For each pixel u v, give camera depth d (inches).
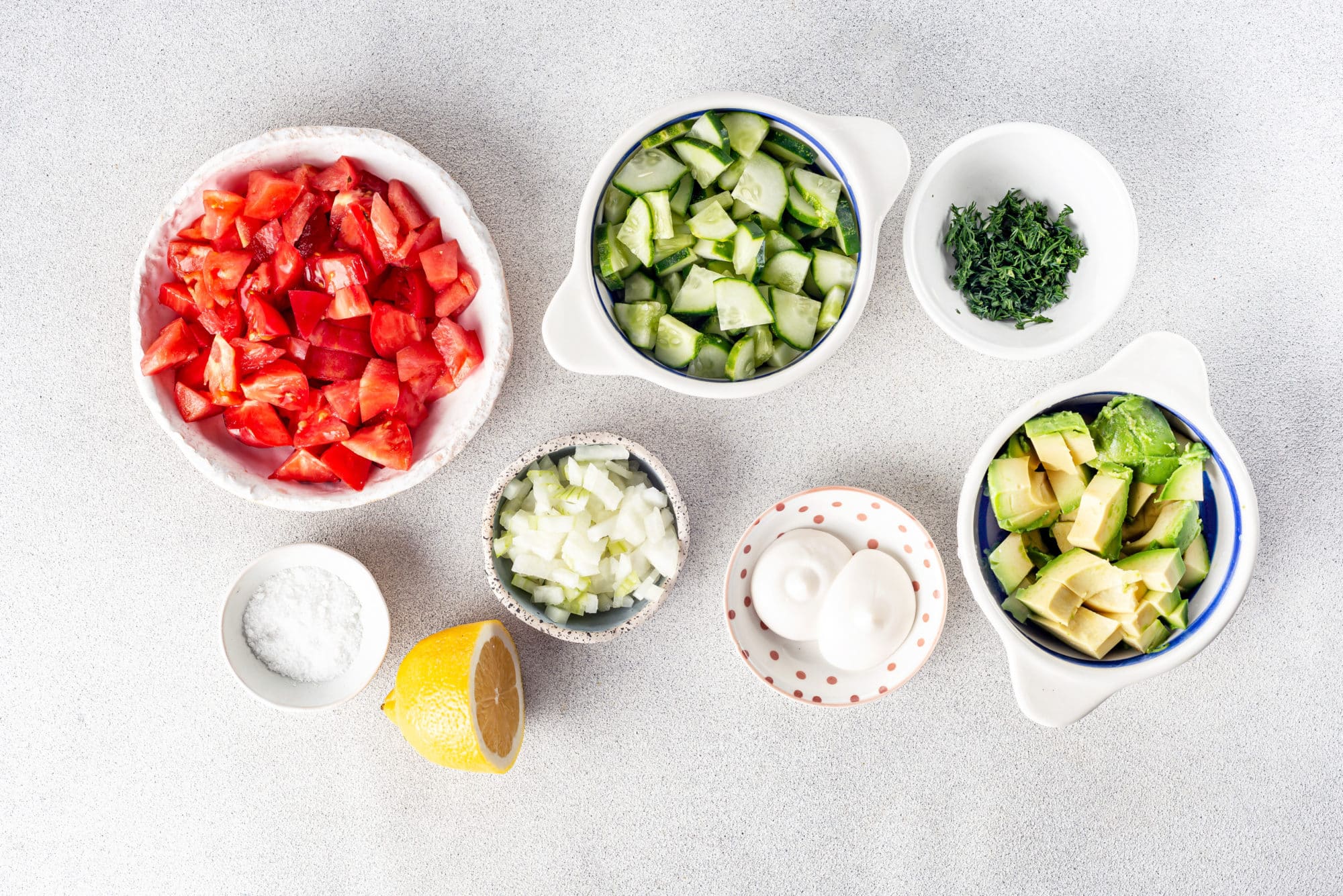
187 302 19.9
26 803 22.1
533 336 21.5
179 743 22.0
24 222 21.6
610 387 21.5
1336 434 21.5
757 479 21.6
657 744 21.8
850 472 21.6
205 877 22.1
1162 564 19.0
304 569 20.9
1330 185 21.4
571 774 21.9
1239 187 21.4
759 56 21.3
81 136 21.5
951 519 21.5
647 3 21.3
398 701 20.4
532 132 21.4
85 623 21.9
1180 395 19.2
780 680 20.9
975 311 20.1
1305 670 21.6
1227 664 21.7
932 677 21.7
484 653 20.3
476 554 21.7
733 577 20.5
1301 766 21.7
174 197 19.9
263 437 20.1
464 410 20.3
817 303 19.8
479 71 21.4
